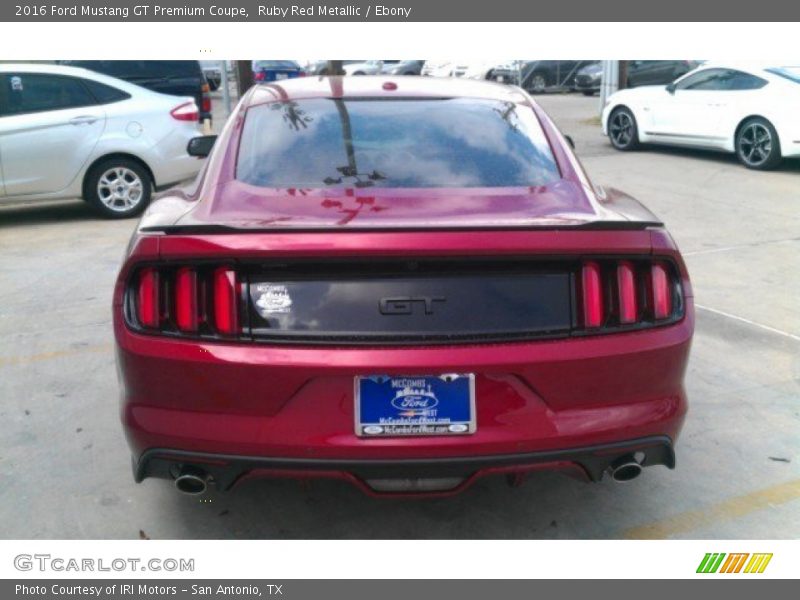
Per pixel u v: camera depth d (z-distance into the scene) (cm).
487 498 332
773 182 1003
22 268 667
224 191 298
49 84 828
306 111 346
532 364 251
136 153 860
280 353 247
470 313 252
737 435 385
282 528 310
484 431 253
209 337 252
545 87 2594
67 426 385
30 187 825
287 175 305
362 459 252
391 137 329
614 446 263
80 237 781
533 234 251
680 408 274
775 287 609
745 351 487
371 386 250
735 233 771
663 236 268
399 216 268
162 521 312
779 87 1046
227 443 252
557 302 257
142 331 257
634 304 263
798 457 364
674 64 2206
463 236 247
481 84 396
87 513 315
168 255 251
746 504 328
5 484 333
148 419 259
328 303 250
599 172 1093
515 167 317
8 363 463
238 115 350
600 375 258
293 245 243
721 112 1109
